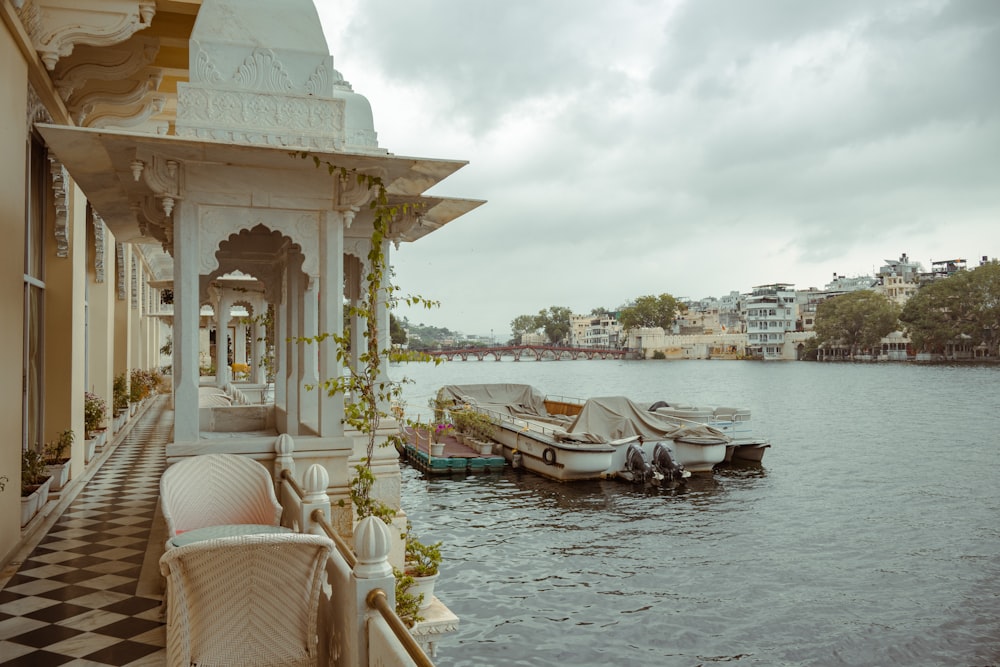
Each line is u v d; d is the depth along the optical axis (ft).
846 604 38.24
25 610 15.21
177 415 18.29
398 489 25.38
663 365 410.72
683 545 48.98
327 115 19.25
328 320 19.66
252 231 27.58
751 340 436.76
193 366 18.45
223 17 18.69
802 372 288.71
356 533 10.36
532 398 90.94
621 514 57.06
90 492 28.76
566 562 45.42
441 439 78.23
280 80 18.94
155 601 15.78
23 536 21.29
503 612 37.29
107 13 21.89
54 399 29.12
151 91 32.60
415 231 29.68
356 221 26.78
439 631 23.11
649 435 71.77
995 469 74.79
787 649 33.22
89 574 17.75
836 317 379.76
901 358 367.66
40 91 24.17
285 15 19.17
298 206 19.31
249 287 53.36
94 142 17.08
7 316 18.69
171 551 10.14
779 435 101.65
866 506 59.06
